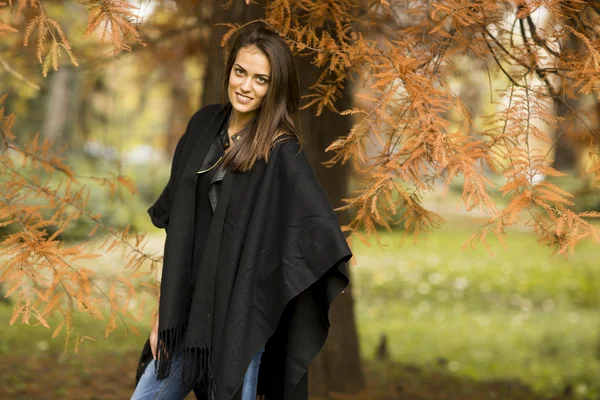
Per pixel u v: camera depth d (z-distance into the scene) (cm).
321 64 357
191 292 329
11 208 358
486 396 767
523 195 288
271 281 315
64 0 648
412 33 367
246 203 318
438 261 1925
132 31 288
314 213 310
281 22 347
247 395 323
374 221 359
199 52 735
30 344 838
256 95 321
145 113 2373
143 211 1908
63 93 1581
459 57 385
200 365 322
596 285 1566
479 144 323
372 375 810
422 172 312
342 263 310
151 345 341
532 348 1108
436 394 754
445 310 1420
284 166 317
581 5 352
